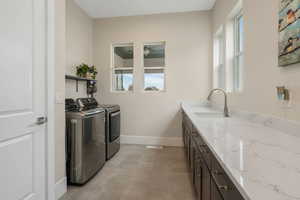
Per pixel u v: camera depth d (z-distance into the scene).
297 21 1.06
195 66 3.58
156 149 3.44
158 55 3.82
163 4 3.25
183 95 3.63
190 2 3.19
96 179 2.26
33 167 1.54
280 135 1.15
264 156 0.78
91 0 3.08
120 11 3.52
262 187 0.53
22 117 1.42
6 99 1.27
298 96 1.10
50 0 1.69
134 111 3.79
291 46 1.12
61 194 1.90
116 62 3.96
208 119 1.87
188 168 2.50
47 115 1.69
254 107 1.66
